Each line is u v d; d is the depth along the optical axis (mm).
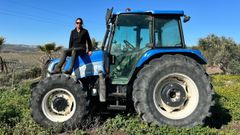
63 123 6762
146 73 6645
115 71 7203
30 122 6957
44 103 6879
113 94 7000
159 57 6930
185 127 6621
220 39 38188
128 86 7105
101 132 6469
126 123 6750
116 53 7234
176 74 6688
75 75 7195
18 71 21172
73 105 6953
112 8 7234
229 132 6660
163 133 6281
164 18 7199
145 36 7215
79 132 6395
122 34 7254
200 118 6668
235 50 35156
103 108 7504
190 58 6797
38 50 25625
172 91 6766
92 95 7184
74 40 7227
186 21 7211
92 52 7266
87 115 6984
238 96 11391
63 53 7199
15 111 7707
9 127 6680
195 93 6727
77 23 7238
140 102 6637
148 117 6621
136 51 7203
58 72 7223
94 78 7309
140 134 6172
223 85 17984
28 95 9883
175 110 6805
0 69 20922
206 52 37250
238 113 8055
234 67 33094
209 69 34062
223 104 9242
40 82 6891
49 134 6535
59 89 6863
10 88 12719
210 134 6344
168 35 7188
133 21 7223
